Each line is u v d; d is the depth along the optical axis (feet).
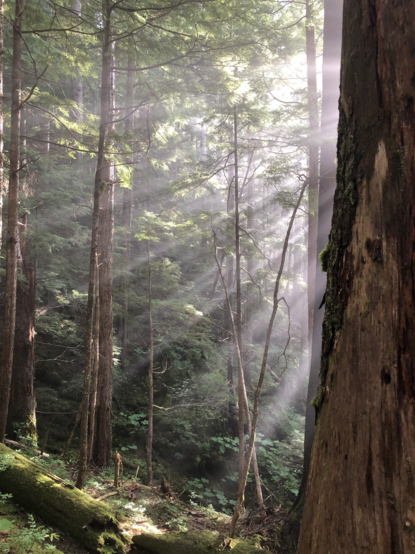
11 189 17.24
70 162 35.50
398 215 2.99
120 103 29.66
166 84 23.82
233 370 34.73
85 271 29.43
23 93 18.53
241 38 22.29
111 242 23.89
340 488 3.08
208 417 29.53
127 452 26.32
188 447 28.07
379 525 2.78
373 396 2.96
